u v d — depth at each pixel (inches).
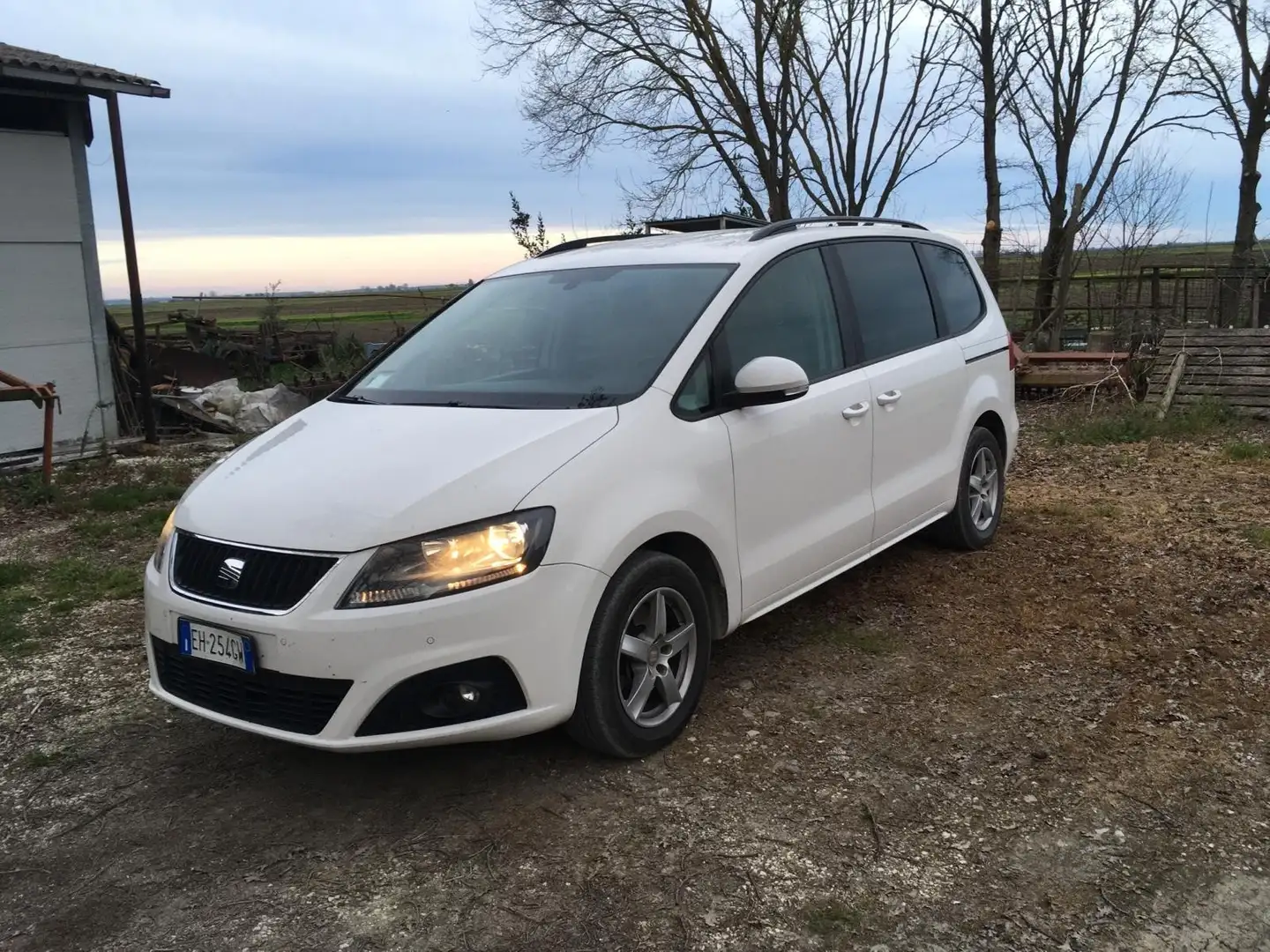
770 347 158.9
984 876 108.5
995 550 223.1
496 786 130.6
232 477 136.0
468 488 119.6
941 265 217.5
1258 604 183.3
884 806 122.6
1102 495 273.9
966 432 207.8
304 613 113.7
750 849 114.7
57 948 103.2
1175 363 422.6
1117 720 142.2
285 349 794.8
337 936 103.0
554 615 119.6
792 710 148.7
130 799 132.4
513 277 185.3
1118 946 97.2
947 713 146.3
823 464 163.8
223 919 106.7
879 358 183.8
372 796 130.0
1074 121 788.6
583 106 781.3
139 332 424.5
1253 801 120.9
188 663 125.1
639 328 152.7
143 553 253.9
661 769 133.3
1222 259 816.9
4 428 391.9
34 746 148.3
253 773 137.6
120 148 409.7
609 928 102.3
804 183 761.0
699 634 141.7
